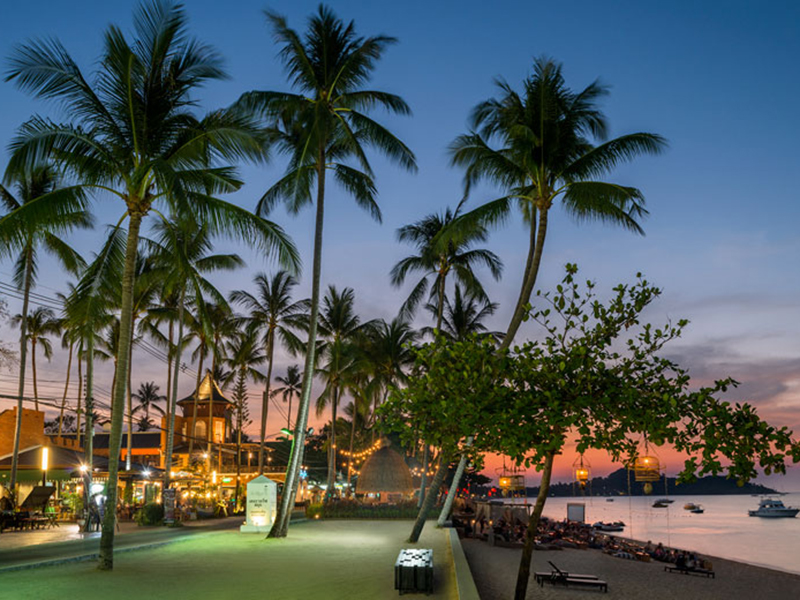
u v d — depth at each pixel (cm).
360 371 5275
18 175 1426
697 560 3039
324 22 2291
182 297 3566
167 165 1380
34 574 1355
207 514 3612
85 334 1694
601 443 813
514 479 3691
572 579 2108
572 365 850
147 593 1157
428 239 3819
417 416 927
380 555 1734
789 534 7819
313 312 2292
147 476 3394
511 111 2305
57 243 2716
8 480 3195
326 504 3559
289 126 2453
